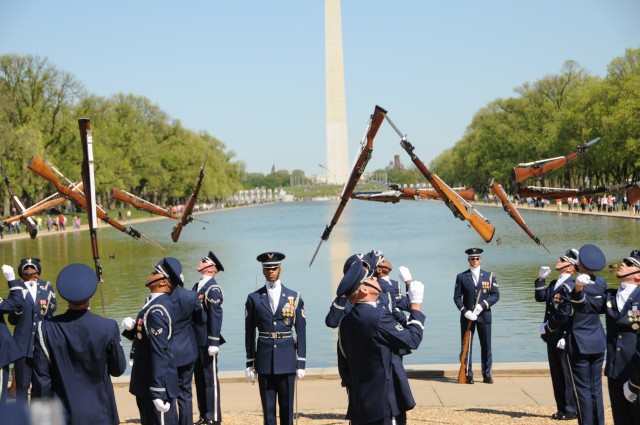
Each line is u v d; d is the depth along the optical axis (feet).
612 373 47.52
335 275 161.48
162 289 47.57
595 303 50.78
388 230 341.00
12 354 50.83
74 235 369.91
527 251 204.74
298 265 187.21
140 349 46.80
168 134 653.71
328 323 44.16
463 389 63.10
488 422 52.85
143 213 580.71
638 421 45.44
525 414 55.11
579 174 462.60
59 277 40.60
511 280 144.15
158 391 44.98
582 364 51.16
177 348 49.19
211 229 408.05
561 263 55.52
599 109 379.96
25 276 56.70
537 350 83.46
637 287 47.52
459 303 66.23
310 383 65.98
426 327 98.78
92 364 40.34
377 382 39.75
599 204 404.16
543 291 55.67
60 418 16.35
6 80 419.33
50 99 428.56
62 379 40.06
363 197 51.19
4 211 392.68
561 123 443.73
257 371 53.21
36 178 369.09
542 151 489.67
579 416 51.11
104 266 201.57
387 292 50.39
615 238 226.99
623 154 353.51
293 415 54.75
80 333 40.19
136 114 601.21
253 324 53.57
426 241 259.19
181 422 50.42
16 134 364.17
